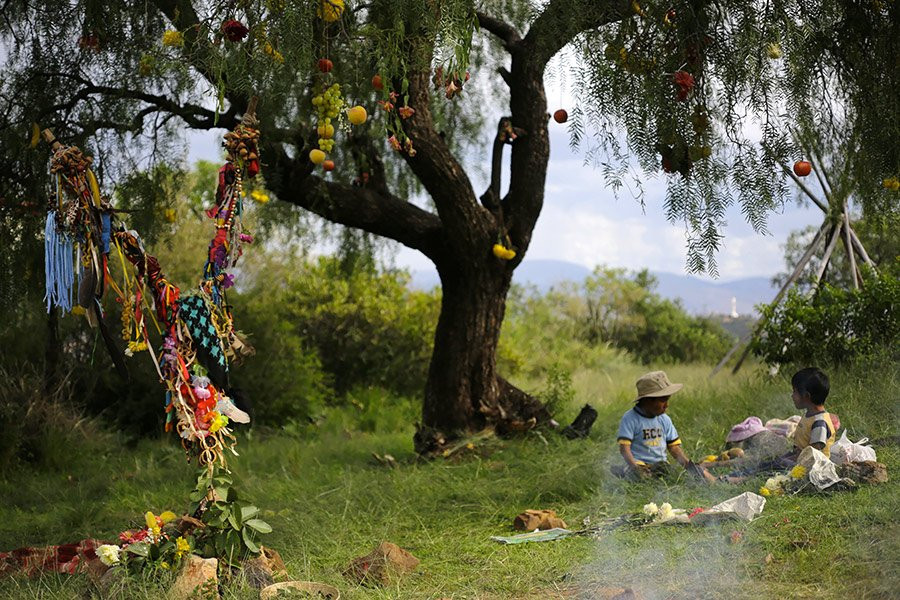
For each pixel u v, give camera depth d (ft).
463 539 17.71
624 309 74.90
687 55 15.52
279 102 22.13
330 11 15.02
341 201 28.45
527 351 59.77
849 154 17.42
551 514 18.43
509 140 29.37
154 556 14.23
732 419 26.22
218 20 15.03
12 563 16.31
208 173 46.80
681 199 15.17
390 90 18.34
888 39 16.58
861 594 12.49
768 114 15.14
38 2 21.54
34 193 24.13
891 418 23.34
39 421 31.96
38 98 23.62
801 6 15.38
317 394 42.68
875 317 30.19
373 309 49.01
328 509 20.48
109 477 27.43
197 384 14.64
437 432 28.45
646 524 17.03
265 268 49.80
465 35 15.10
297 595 13.55
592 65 15.53
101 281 14.35
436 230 29.37
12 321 27.68
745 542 15.19
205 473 14.67
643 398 21.24
